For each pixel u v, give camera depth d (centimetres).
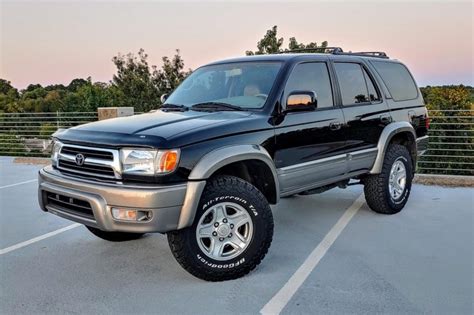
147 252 418
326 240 441
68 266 387
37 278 363
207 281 347
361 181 532
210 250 342
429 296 318
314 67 437
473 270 363
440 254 399
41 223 521
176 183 310
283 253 406
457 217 516
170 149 307
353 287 334
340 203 585
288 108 384
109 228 312
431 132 880
